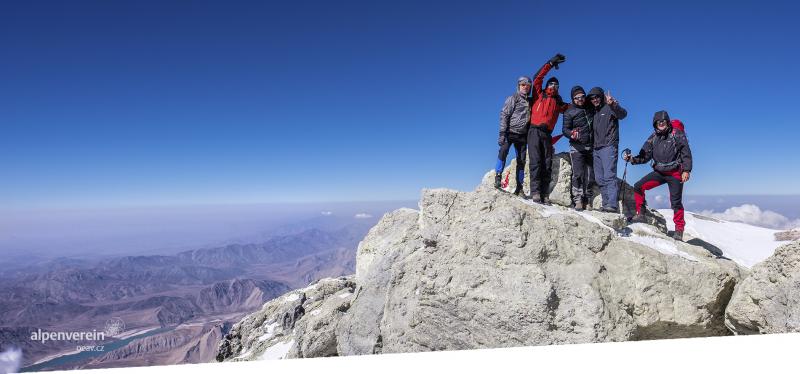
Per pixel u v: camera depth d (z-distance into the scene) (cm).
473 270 855
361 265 1547
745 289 783
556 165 1256
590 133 1150
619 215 1062
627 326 793
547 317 767
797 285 691
